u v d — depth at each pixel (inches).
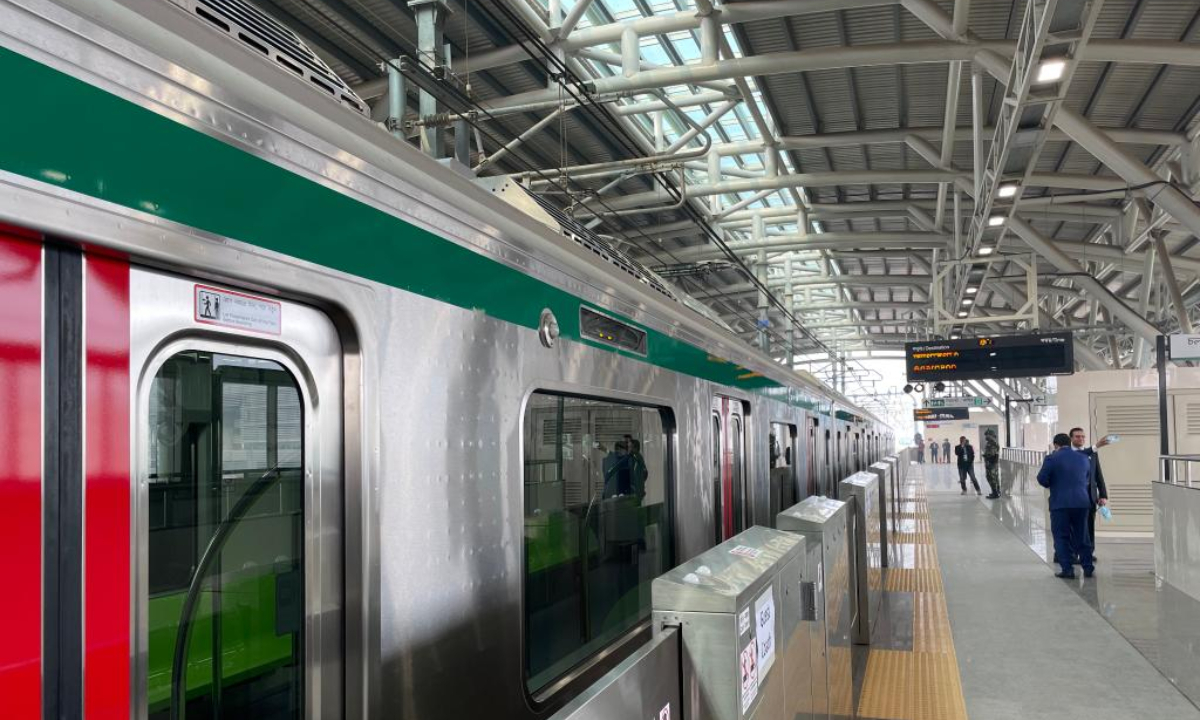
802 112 479.5
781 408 349.4
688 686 86.3
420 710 94.7
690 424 207.9
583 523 150.8
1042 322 1122.7
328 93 90.9
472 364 109.0
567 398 145.0
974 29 376.5
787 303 890.1
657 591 87.6
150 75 66.5
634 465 177.9
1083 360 1078.4
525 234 126.0
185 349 72.0
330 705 85.4
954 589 380.2
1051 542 462.6
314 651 84.0
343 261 86.4
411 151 100.3
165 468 70.3
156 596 69.6
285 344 81.6
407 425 95.0
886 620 319.9
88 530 62.6
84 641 61.9
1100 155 440.5
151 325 68.6
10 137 56.1
